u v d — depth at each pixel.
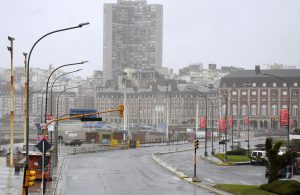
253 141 152.75
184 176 59.16
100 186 49.53
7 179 50.66
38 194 41.12
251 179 57.47
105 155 99.25
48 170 51.41
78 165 75.12
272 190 41.09
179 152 111.50
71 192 44.84
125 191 45.56
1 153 87.31
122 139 148.50
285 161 42.72
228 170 69.25
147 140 166.25
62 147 121.88
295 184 39.62
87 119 49.22
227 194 43.09
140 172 64.94
